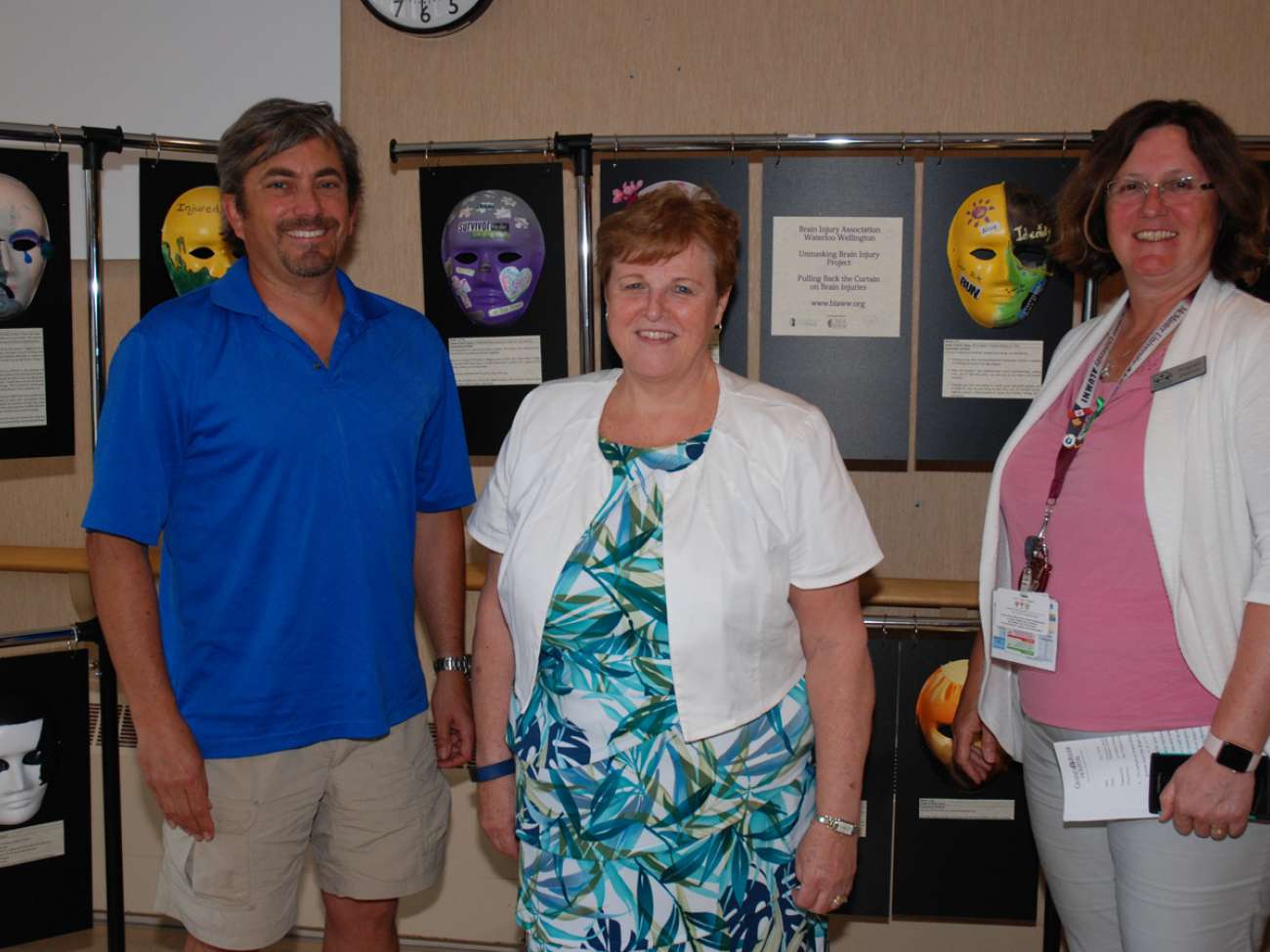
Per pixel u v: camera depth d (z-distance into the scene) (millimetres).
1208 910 1405
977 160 1907
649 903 1383
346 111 2314
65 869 2025
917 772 2047
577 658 1386
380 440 1650
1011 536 1591
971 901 2072
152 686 1571
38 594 2510
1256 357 1338
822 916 1523
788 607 1437
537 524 1425
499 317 2043
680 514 1374
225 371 1575
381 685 1684
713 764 1374
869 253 1949
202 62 2295
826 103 2211
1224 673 1377
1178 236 1442
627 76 2246
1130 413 1446
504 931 2445
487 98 2281
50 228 1916
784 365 1987
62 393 1956
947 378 1967
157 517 1574
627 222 1374
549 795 1409
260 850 1663
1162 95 2139
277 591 1607
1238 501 1352
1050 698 1505
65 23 2312
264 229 1582
